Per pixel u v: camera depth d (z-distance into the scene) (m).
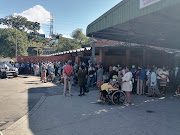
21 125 4.41
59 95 8.23
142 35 12.82
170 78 10.79
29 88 10.30
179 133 3.91
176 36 13.22
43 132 3.98
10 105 6.40
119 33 11.70
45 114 5.33
